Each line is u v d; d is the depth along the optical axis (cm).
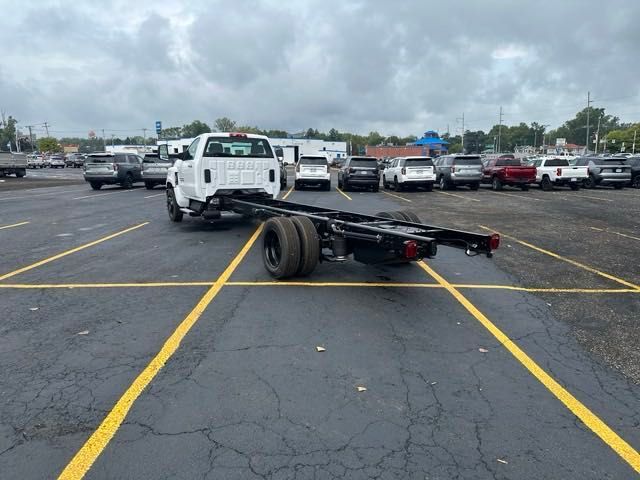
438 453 289
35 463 276
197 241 962
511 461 282
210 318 509
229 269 724
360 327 485
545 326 493
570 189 2439
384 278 675
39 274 696
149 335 463
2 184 2947
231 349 431
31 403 341
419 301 571
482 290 620
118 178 2470
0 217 1348
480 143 13088
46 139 13062
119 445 293
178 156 1115
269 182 1041
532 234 1041
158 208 1566
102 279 668
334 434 306
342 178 2436
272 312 527
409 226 664
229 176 995
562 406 342
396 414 330
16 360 410
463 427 315
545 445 297
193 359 411
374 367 398
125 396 350
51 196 2064
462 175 2341
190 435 303
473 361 412
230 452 287
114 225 1186
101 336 461
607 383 376
